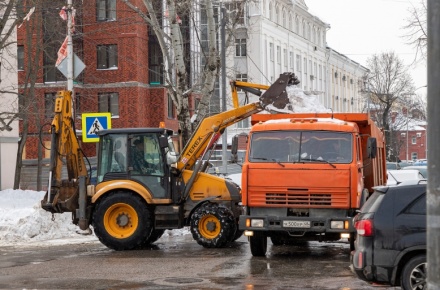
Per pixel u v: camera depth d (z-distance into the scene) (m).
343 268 14.62
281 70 81.75
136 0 55.94
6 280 13.26
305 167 15.53
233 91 20.89
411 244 10.25
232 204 18.66
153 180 18.42
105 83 57.59
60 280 13.23
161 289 12.16
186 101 26.44
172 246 19.19
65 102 19.80
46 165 49.84
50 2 41.75
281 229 15.46
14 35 42.56
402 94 83.31
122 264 15.39
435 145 6.00
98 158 18.77
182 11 28.61
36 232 21.47
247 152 15.91
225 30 36.41
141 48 57.69
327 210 15.46
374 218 10.44
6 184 42.84
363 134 17.73
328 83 102.06
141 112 58.00
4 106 42.19
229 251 17.72
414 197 10.38
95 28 56.88
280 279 13.17
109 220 18.34
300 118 16.47
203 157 19.06
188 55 45.50
